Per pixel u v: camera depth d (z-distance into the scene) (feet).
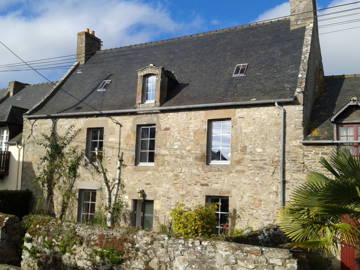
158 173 45.85
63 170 52.24
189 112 45.11
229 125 43.60
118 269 25.29
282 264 20.52
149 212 46.96
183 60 54.03
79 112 52.08
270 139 40.40
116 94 52.95
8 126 61.62
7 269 25.85
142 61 57.82
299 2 49.67
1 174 58.49
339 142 37.40
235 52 50.83
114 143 49.44
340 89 46.47
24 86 80.38
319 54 51.70
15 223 29.55
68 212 51.03
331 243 20.07
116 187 48.06
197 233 34.37
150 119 47.37
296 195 21.86
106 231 26.61
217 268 22.22
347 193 20.39
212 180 42.68
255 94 42.45
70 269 26.96
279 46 48.08
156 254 24.38
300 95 39.47
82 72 62.39
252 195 40.42
